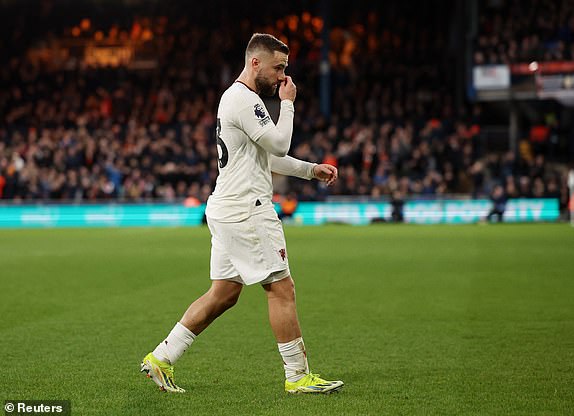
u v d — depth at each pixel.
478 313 34.62
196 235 82.75
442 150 112.19
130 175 106.69
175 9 142.50
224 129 21.34
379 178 105.88
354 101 125.69
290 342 21.66
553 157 122.38
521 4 126.38
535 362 25.27
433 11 137.88
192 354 26.73
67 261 57.41
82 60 140.50
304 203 102.12
